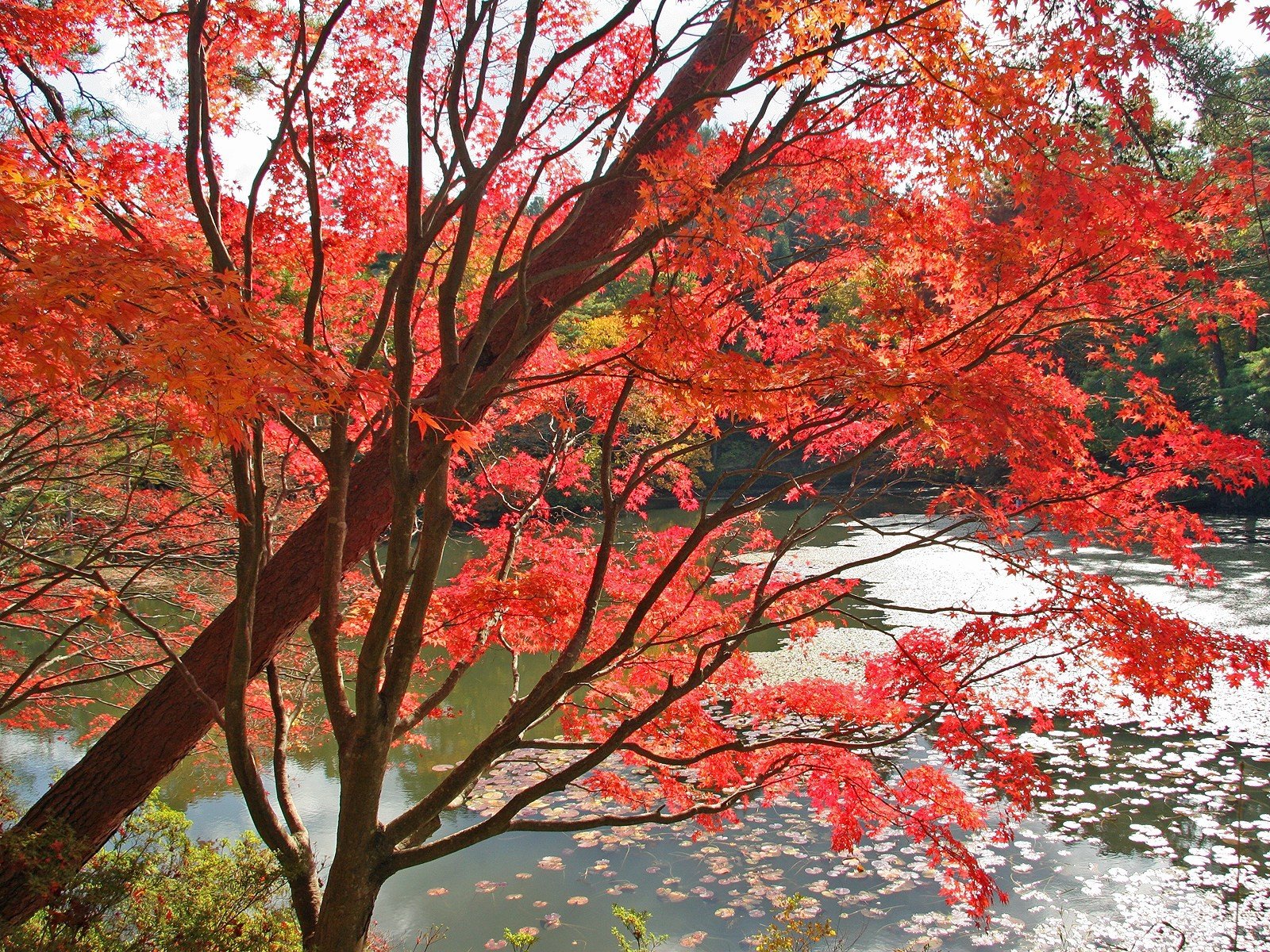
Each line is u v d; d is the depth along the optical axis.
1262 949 5.78
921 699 4.43
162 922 4.25
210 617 8.25
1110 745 9.35
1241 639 3.64
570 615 4.83
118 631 6.77
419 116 3.61
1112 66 3.12
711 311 3.57
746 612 5.52
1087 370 13.32
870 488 21.53
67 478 6.01
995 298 3.68
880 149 4.08
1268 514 23.72
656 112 4.22
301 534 5.00
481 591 4.73
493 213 5.74
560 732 10.49
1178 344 24.02
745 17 3.73
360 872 3.78
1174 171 3.76
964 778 8.48
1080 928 6.11
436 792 3.95
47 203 3.13
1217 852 7.09
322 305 5.31
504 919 6.61
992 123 3.17
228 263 4.09
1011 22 3.32
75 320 2.26
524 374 5.61
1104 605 3.71
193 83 3.99
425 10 3.51
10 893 4.17
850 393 3.32
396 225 5.61
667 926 6.43
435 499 3.82
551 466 5.86
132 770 4.68
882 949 5.94
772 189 4.65
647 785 8.80
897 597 16.02
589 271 5.13
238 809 8.62
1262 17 3.06
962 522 4.23
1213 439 3.78
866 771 4.55
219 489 6.58
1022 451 3.47
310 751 10.33
